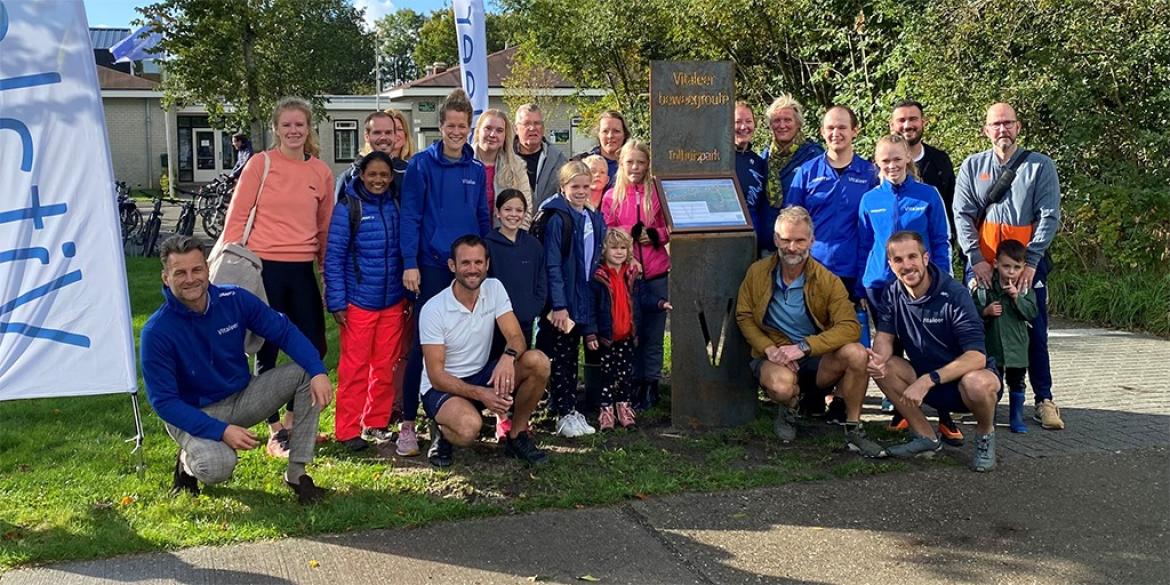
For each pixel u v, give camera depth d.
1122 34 9.66
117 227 4.73
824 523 4.27
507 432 5.10
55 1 4.57
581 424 5.51
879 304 5.32
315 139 5.38
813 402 5.89
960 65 10.30
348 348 5.23
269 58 23.98
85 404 6.15
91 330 4.68
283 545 4.02
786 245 5.20
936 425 5.70
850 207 5.68
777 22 14.29
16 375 4.57
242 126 24.83
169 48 22.62
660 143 5.60
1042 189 5.61
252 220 5.11
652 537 4.12
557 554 3.95
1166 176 9.72
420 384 5.02
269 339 4.55
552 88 25.30
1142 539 4.09
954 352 5.07
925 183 6.00
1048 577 3.75
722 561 3.89
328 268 5.17
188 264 4.20
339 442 5.30
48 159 4.59
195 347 4.38
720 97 5.64
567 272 5.35
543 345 5.61
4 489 4.59
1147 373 7.09
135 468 4.90
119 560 3.87
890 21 12.30
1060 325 9.23
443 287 5.23
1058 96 9.79
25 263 4.57
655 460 5.05
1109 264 9.90
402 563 3.85
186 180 39.25
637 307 5.80
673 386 5.61
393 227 5.24
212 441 4.29
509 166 5.58
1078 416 5.90
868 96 11.70
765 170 6.24
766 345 5.30
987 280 5.51
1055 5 9.82
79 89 4.63
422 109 33.94
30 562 3.84
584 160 6.03
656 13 16.81
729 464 5.02
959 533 4.16
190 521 4.22
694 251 5.52
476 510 4.36
